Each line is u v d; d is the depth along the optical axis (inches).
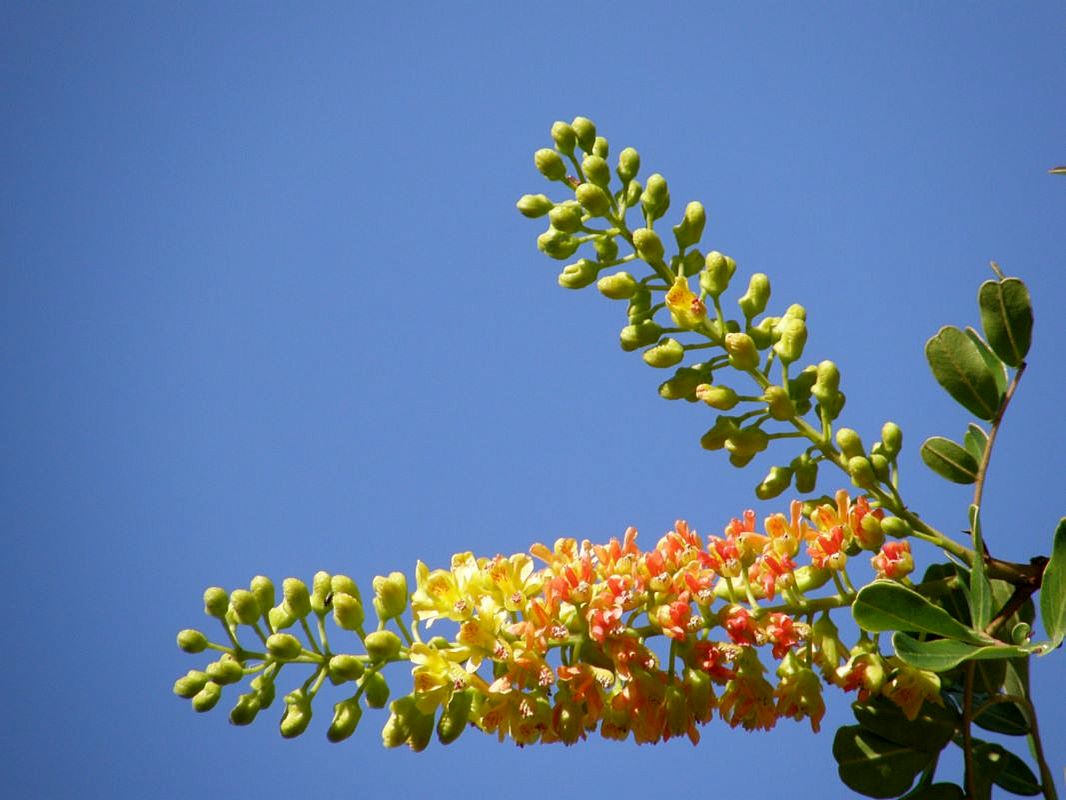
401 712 28.4
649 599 28.6
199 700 28.5
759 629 28.5
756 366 29.4
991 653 28.1
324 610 28.7
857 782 29.0
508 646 28.3
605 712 28.4
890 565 28.7
